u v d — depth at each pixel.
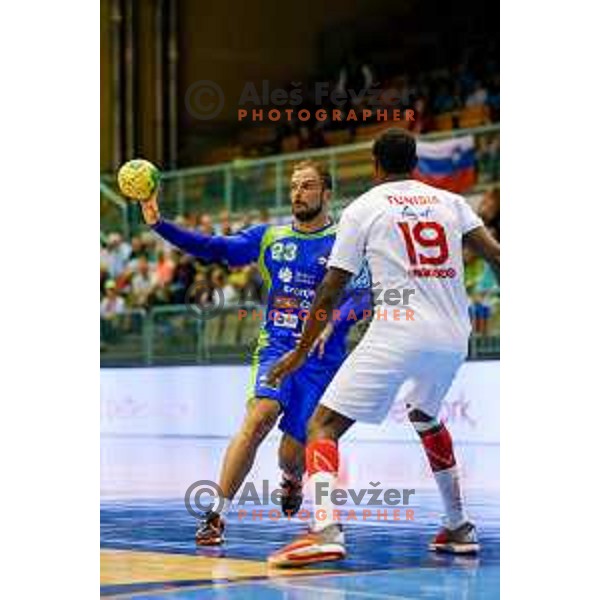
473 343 25.78
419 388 12.27
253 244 13.53
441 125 31.00
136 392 30.91
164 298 31.44
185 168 31.45
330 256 12.30
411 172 12.45
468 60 31.59
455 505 12.77
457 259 12.18
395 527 14.59
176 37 31.38
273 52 31.12
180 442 27.03
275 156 30.16
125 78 31.38
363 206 12.08
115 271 32.06
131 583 11.52
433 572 11.85
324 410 12.09
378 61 31.23
